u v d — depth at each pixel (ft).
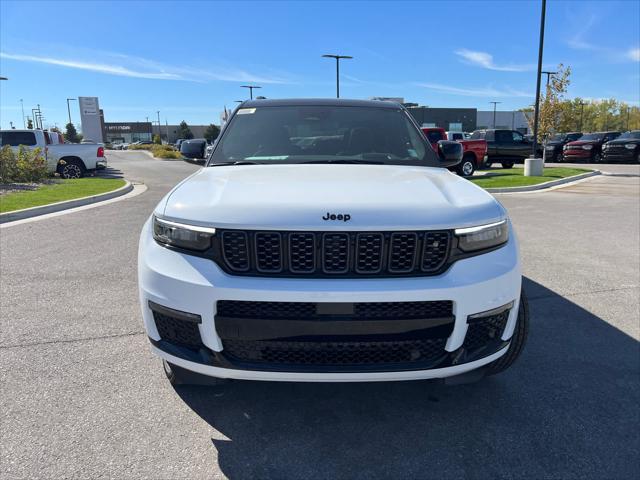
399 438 8.17
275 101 13.32
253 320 7.08
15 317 13.09
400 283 7.11
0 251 20.18
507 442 8.03
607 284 16.02
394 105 13.69
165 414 8.79
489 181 47.80
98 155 56.29
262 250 7.23
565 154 83.20
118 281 16.22
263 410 8.97
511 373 10.30
